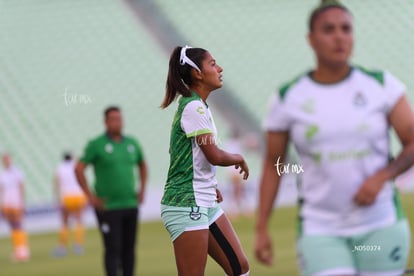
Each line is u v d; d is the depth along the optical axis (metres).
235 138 65.88
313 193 11.02
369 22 101.56
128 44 98.75
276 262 33.72
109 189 27.80
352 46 10.90
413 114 10.76
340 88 10.80
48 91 90.81
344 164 10.71
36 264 39.91
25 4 100.50
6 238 60.84
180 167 15.82
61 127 86.75
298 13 102.94
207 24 102.25
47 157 83.69
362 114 10.67
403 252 11.08
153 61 97.19
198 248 15.80
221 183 69.25
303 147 10.93
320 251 11.01
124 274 28.25
